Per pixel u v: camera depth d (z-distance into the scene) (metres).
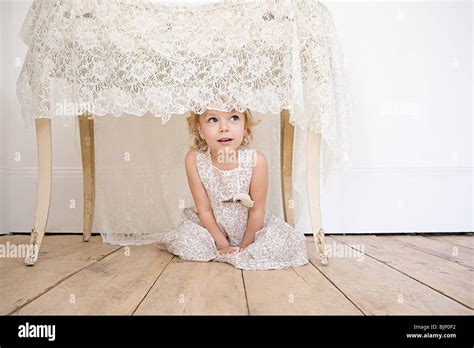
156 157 1.62
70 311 0.74
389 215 1.75
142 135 1.61
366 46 1.75
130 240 1.54
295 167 1.52
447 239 1.62
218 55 1.14
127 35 1.14
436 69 1.76
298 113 1.11
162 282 0.95
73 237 1.66
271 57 1.14
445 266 1.12
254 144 1.62
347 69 1.74
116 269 1.09
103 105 1.14
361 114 1.75
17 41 1.76
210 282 0.95
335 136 1.16
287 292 0.86
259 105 1.14
